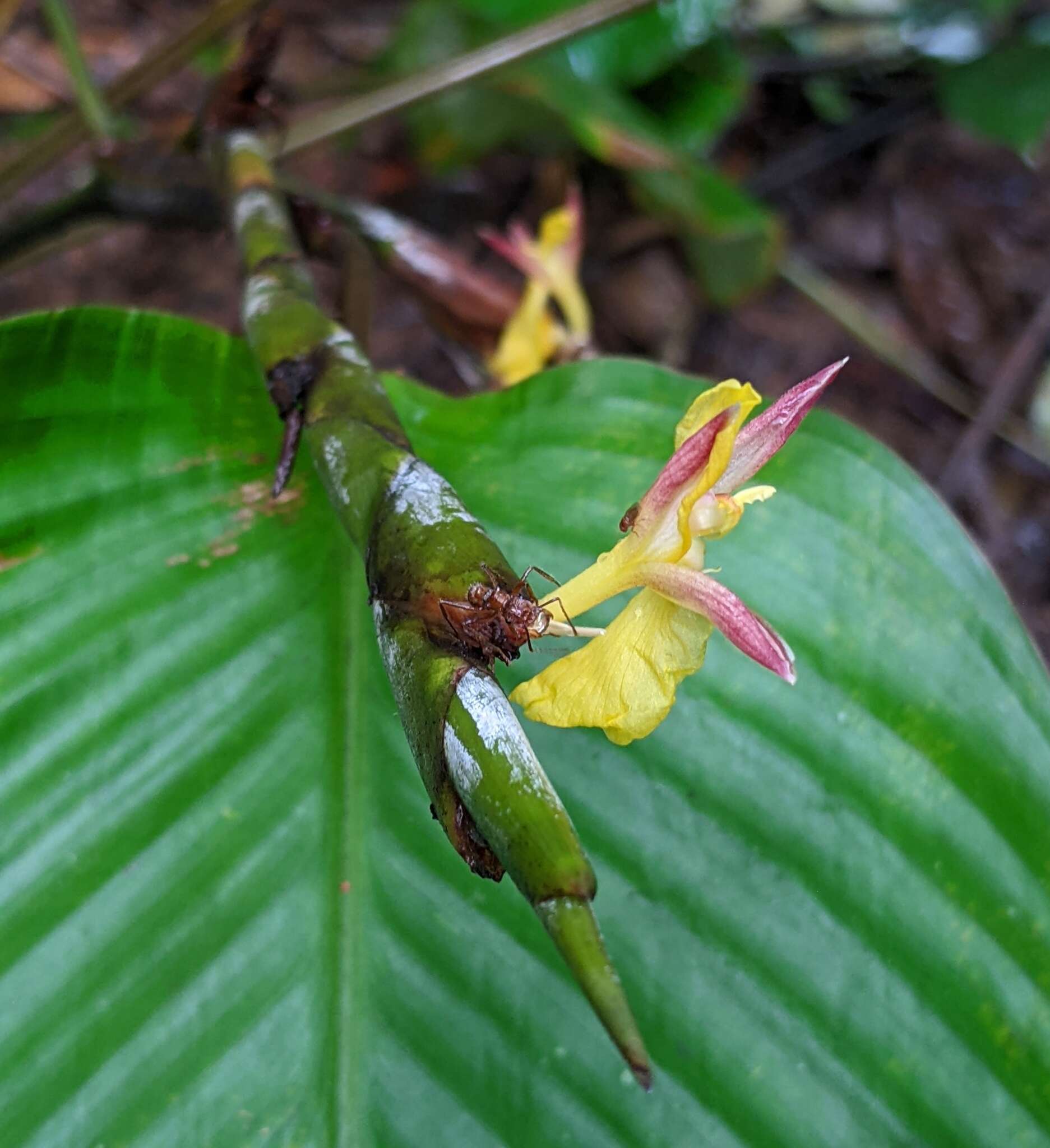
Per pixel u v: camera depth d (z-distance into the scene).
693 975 0.15
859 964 0.15
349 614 0.16
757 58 0.43
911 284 0.41
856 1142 0.14
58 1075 0.14
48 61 0.38
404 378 0.19
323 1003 0.14
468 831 0.10
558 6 0.32
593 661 0.13
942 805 0.16
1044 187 0.43
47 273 0.36
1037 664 0.17
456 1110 0.14
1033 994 0.15
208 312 0.36
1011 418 0.37
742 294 0.34
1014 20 0.41
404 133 0.41
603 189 0.41
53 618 0.16
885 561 0.17
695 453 0.12
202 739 0.15
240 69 0.19
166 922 0.14
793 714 0.16
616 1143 0.14
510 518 0.17
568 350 0.23
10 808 0.15
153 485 0.17
